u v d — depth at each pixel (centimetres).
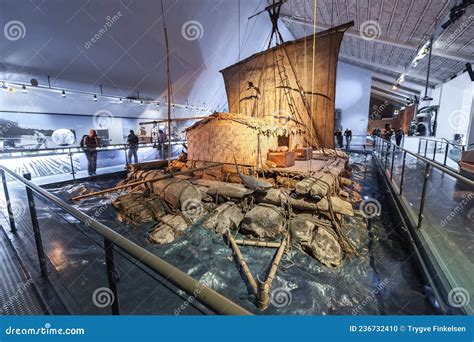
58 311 212
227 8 1125
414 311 266
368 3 832
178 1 922
